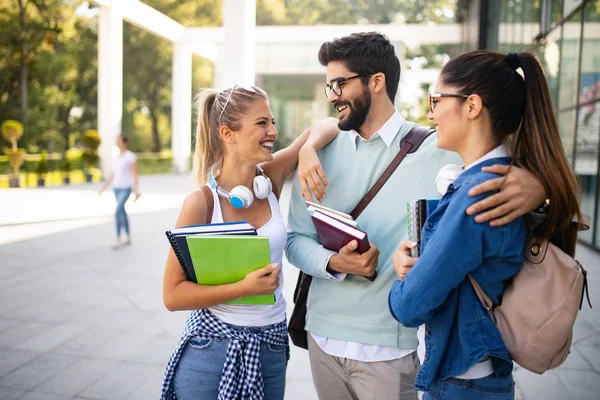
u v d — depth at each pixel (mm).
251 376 1553
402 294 1243
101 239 7820
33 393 3061
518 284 1214
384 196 1739
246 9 7152
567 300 1173
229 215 1665
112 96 17719
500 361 1239
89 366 3436
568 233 1277
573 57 8031
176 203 12562
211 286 1494
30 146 28094
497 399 1271
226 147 1689
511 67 1265
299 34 18875
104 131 18031
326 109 24078
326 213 1640
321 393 1873
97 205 11891
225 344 1576
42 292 5074
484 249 1172
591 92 7449
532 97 1228
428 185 1714
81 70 31906
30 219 9609
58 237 7906
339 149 1851
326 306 1773
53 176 18719
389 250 1720
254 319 1604
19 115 27016
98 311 4531
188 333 1595
